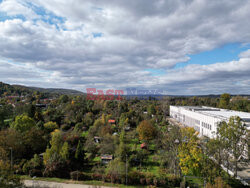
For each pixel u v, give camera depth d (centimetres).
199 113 5972
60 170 2906
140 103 12769
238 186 2419
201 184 2616
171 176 2706
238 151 2661
